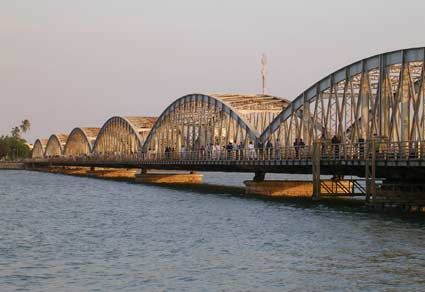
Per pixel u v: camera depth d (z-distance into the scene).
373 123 61.94
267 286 31.48
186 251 40.81
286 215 57.94
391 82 64.19
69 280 33.31
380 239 43.16
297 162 71.12
